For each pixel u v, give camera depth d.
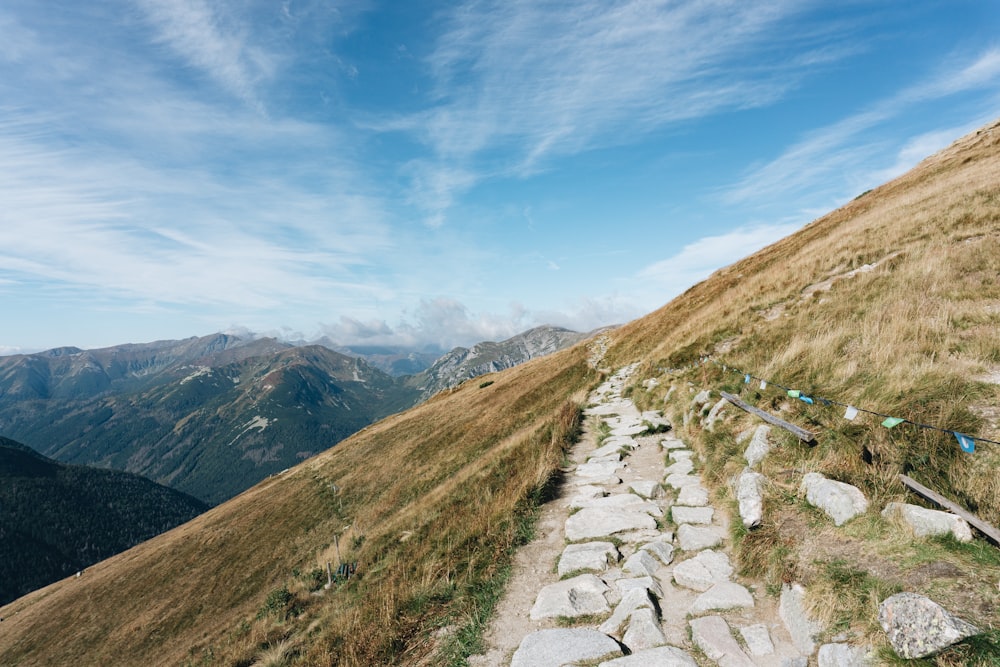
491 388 53.19
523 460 12.47
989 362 6.64
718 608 5.14
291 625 15.57
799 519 5.75
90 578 75.69
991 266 10.26
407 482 33.19
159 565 61.41
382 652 6.01
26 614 68.75
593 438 13.92
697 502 7.87
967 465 5.18
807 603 4.52
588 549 7.17
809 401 7.55
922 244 14.12
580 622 5.54
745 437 8.62
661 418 14.07
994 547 4.14
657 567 6.40
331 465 65.81
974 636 3.27
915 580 4.14
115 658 41.12
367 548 16.69
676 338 21.69
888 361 7.69
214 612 39.59
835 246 19.75
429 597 6.87
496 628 5.87
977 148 34.28
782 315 15.19
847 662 3.80
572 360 40.78
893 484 5.49
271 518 57.00
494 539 8.07
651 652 4.61
